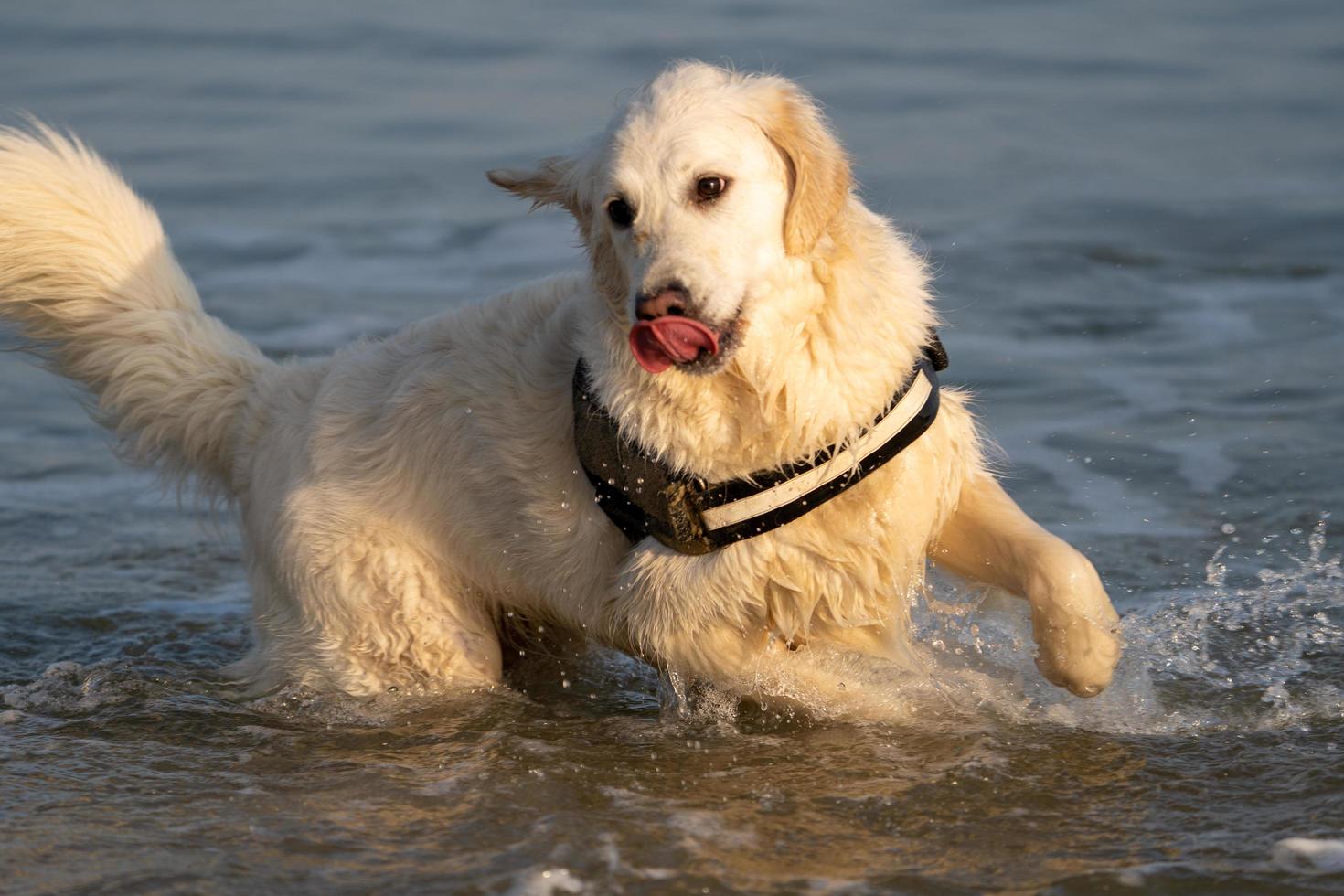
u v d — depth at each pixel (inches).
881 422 235.9
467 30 1080.8
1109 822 208.8
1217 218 645.9
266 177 745.6
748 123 227.6
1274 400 420.8
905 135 802.8
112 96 908.6
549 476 258.5
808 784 226.4
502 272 600.4
